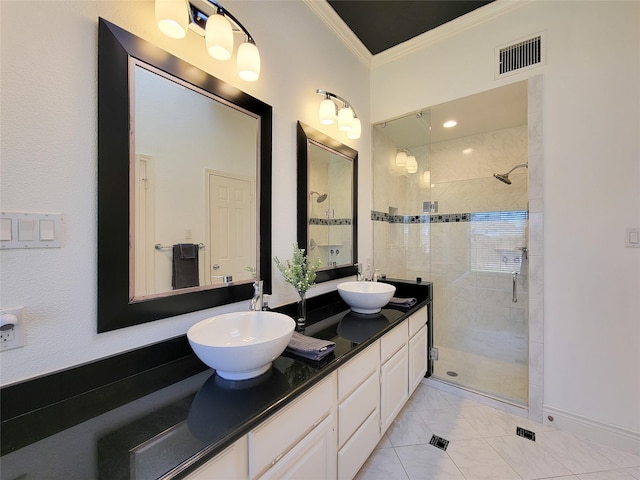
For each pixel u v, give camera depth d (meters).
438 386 2.28
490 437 1.71
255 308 1.30
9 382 0.77
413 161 2.88
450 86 2.19
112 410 0.82
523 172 2.77
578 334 1.72
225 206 1.35
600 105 1.65
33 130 0.81
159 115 1.09
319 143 1.95
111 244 0.95
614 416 1.63
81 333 0.90
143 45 1.03
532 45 1.85
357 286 2.08
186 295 1.18
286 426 0.91
